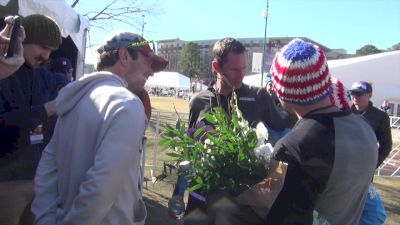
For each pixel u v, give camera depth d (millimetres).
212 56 2783
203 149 1781
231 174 1698
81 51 7922
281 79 1638
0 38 1992
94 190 1527
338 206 1591
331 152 1539
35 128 2414
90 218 1554
